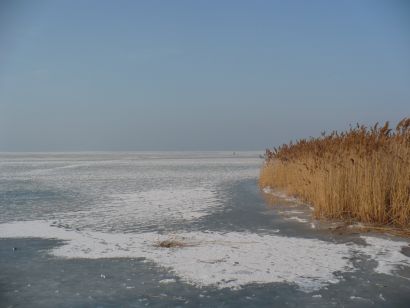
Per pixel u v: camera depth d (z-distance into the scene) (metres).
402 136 12.14
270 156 22.88
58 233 10.55
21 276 7.12
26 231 10.84
